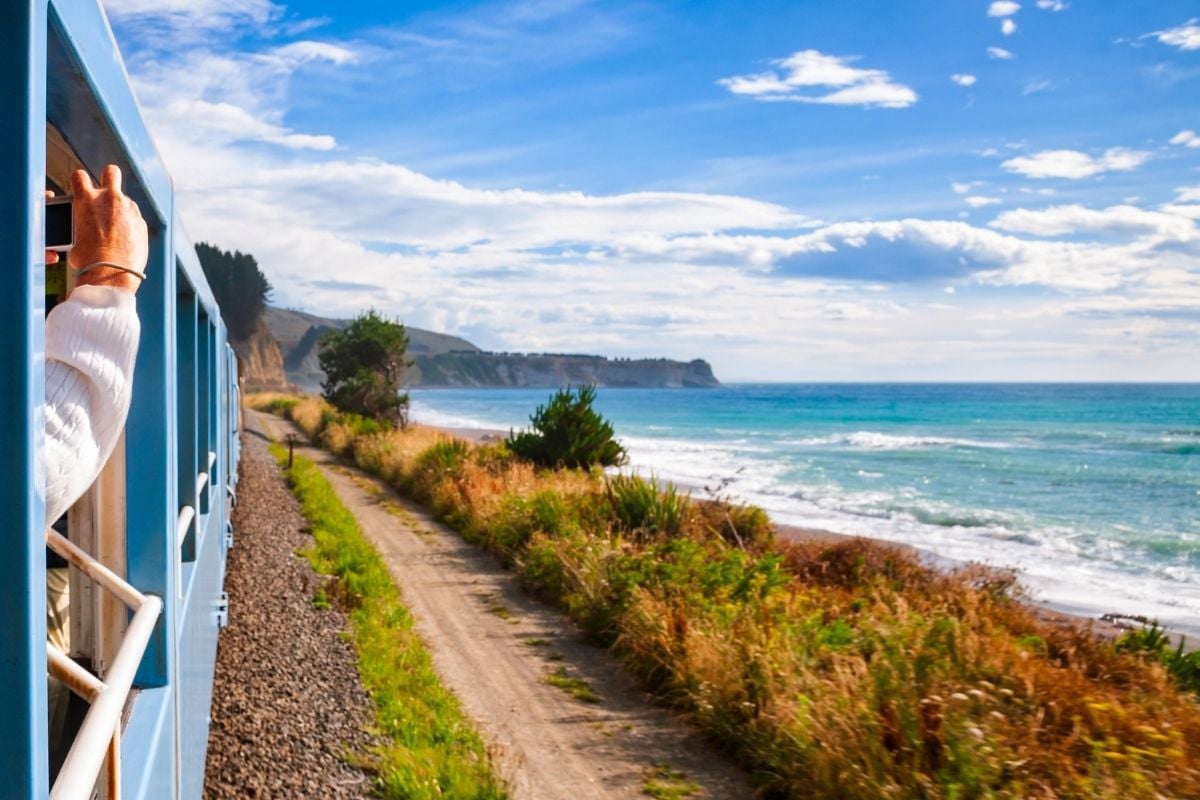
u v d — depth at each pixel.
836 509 25.05
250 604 9.66
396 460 23.30
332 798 5.38
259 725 6.30
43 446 1.21
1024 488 31.88
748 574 9.98
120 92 1.87
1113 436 61.88
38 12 1.18
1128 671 7.89
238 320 111.38
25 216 1.15
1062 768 5.57
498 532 14.31
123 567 2.62
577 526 13.12
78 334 1.64
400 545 14.83
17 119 1.15
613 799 6.37
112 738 1.69
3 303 1.14
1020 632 9.31
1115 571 17.38
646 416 97.94
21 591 1.14
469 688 8.46
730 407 124.88
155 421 2.64
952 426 75.31
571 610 10.80
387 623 9.80
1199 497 29.77
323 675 7.65
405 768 5.82
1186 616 13.63
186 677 3.38
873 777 5.84
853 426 76.50
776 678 7.34
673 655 8.41
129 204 1.84
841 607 9.45
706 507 14.86
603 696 8.43
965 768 5.52
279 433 39.66
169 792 2.65
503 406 135.00
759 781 6.63
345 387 38.56
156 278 2.67
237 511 15.45
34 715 1.16
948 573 12.27
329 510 16.47
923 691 6.51
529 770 6.77
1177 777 5.30
